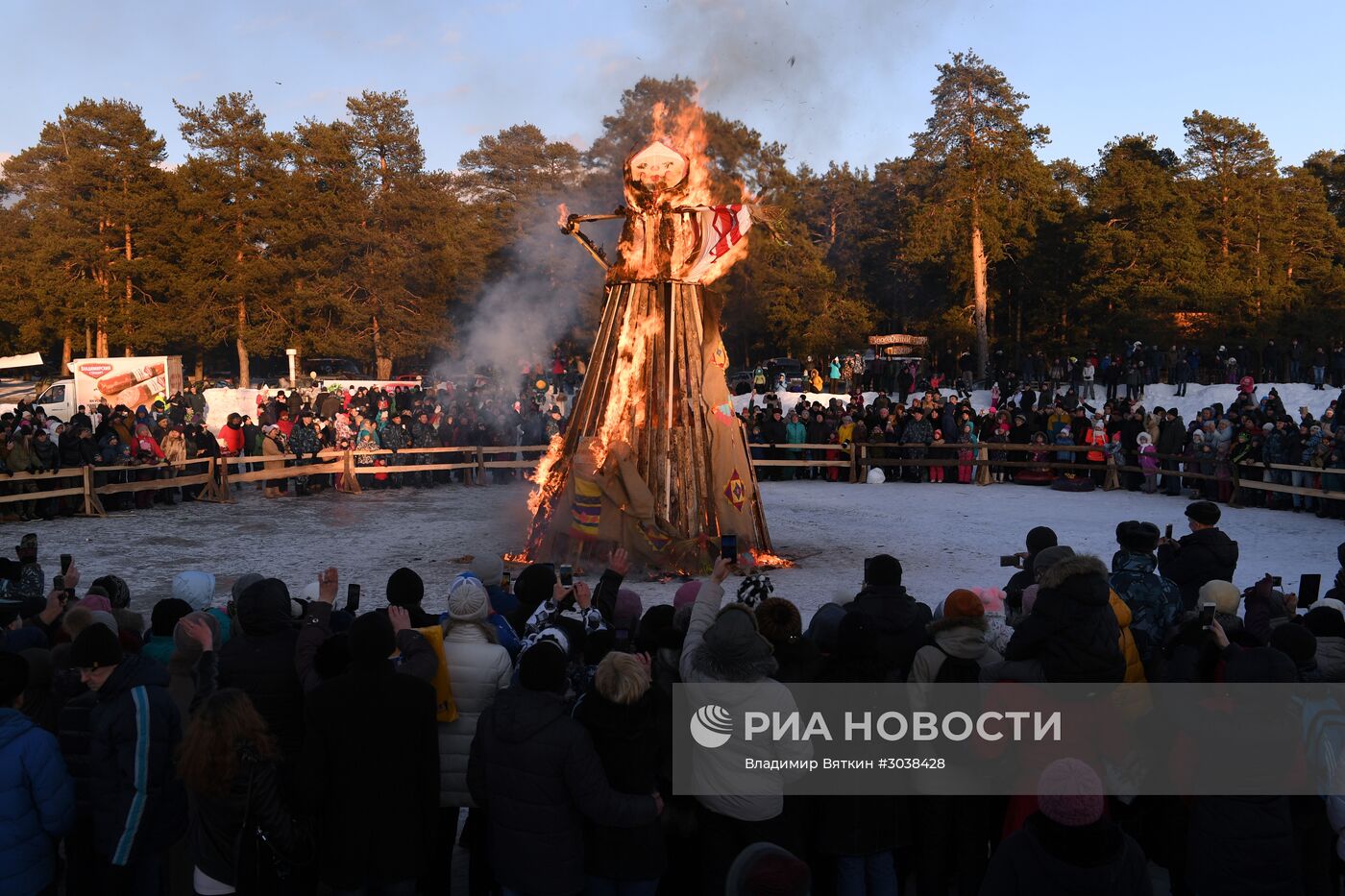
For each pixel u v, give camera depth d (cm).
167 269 5381
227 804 453
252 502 2231
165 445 2161
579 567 1481
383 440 2484
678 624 581
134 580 1416
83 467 1966
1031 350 5406
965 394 3966
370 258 5306
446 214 5522
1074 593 543
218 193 5300
